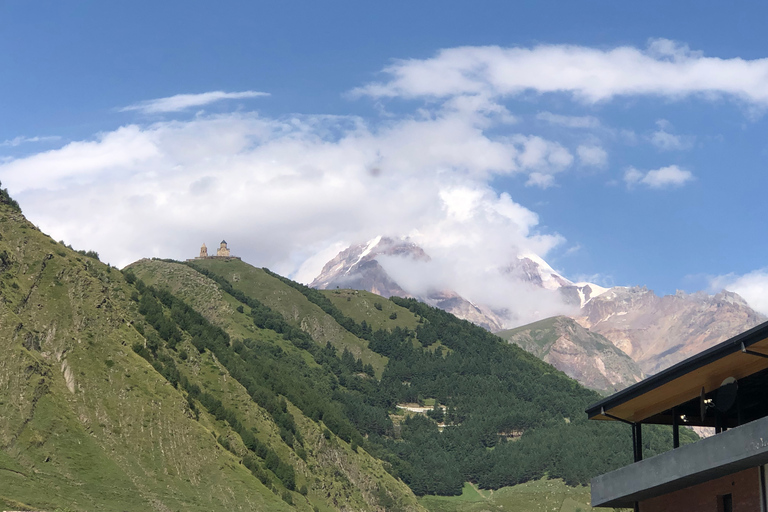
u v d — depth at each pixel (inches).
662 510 2181.3
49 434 7450.8
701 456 1937.7
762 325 1756.9
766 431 1765.5
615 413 2295.8
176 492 7780.5
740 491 1911.9
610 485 2237.9
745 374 1967.3
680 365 1983.3
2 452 6943.9
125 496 7229.3
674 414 2261.3
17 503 6235.2
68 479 7076.8
